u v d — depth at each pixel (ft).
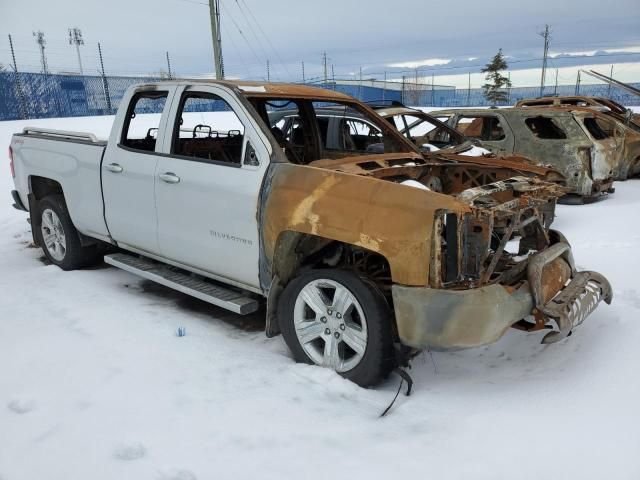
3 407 10.34
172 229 14.37
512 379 11.50
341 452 9.08
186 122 63.57
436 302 10.10
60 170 17.84
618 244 20.43
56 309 15.28
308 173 11.75
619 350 12.17
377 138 24.99
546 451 8.95
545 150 29.73
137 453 9.00
